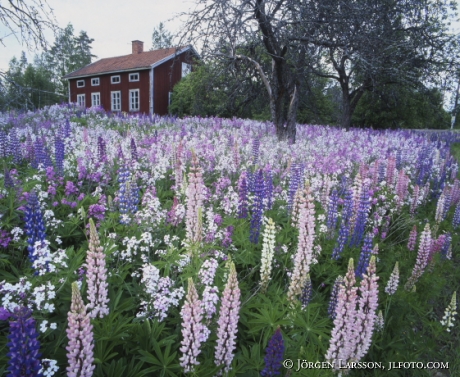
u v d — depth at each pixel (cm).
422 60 2214
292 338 364
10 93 1077
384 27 1694
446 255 635
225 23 1215
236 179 811
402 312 470
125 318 319
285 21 1311
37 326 300
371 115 3534
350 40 1467
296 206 546
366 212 557
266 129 1753
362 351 315
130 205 516
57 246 489
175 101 3416
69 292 344
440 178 1005
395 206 751
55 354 284
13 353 208
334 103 3741
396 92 2681
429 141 1588
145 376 305
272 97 1512
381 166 922
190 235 407
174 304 342
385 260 591
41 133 1188
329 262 522
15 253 442
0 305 296
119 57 4734
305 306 395
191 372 274
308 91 2053
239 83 1762
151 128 1598
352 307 300
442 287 590
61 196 603
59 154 684
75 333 226
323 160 953
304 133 1772
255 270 486
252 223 487
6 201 511
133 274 389
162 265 394
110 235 434
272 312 352
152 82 3959
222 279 396
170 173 795
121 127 1628
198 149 916
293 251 518
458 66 2355
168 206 616
